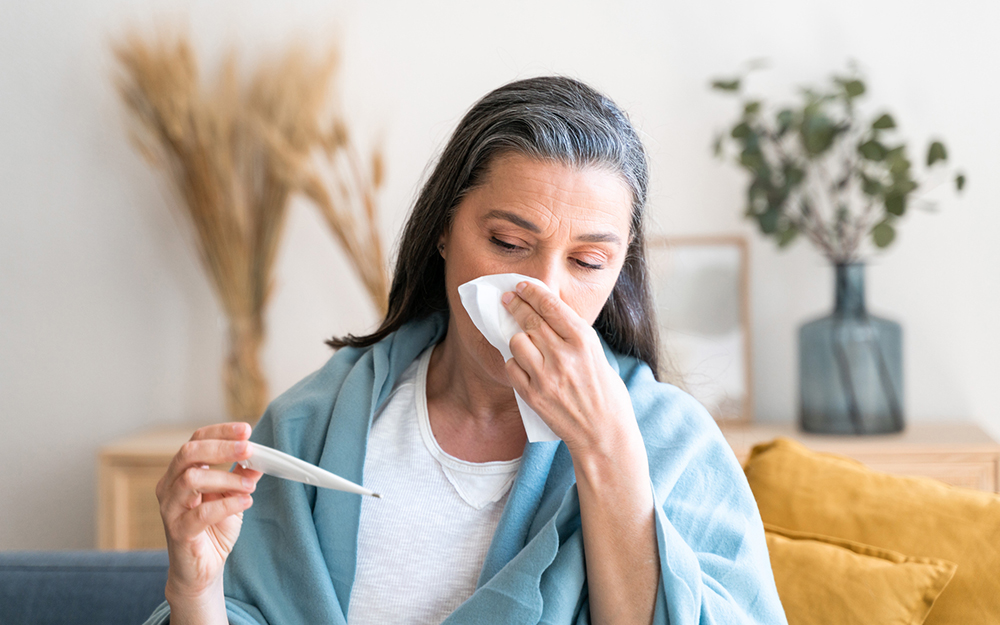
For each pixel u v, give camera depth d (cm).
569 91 97
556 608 89
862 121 252
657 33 262
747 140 234
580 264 94
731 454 107
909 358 257
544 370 85
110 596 143
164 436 261
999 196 251
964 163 252
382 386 110
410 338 114
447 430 106
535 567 89
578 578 91
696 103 260
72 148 277
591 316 95
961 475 221
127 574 145
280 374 277
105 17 273
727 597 93
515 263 93
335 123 262
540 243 91
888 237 226
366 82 272
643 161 100
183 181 259
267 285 263
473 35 269
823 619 122
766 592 98
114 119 275
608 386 86
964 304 254
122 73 272
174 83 252
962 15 250
